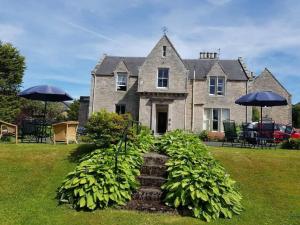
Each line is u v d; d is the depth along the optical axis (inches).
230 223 327.3
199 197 342.0
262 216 347.3
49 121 716.0
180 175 373.1
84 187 359.9
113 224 309.7
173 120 1192.8
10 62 1214.9
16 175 424.8
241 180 436.5
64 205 352.5
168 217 330.6
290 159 495.5
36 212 335.0
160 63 1224.2
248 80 1261.1
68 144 574.2
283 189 414.6
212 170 383.9
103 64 1370.6
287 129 1011.3
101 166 384.8
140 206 351.3
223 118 1258.6
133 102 1290.6
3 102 1185.4
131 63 1371.8
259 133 702.5
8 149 510.6
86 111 1467.8
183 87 1206.3
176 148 474.0
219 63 1314.0
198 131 1238.9
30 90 673.0
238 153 520.4
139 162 431.8
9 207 346.3
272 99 649.6
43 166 451.8
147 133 565.0
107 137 456.8
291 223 331.6
